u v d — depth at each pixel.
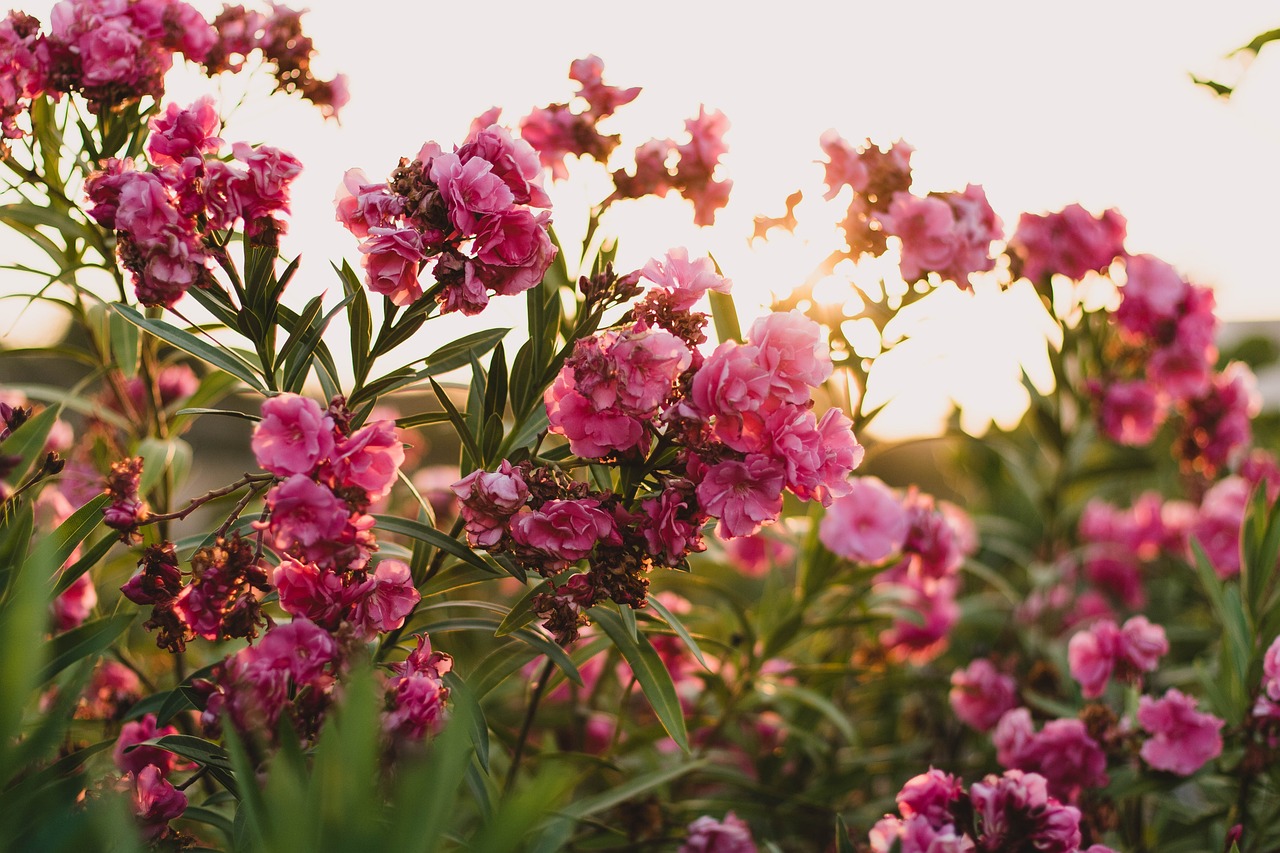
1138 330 1.29
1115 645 1.00
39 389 0.97
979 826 0.80
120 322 0.93
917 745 1.27
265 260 0.75
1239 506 1.38
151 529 0.90
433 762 0.55
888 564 1.08
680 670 1.16
